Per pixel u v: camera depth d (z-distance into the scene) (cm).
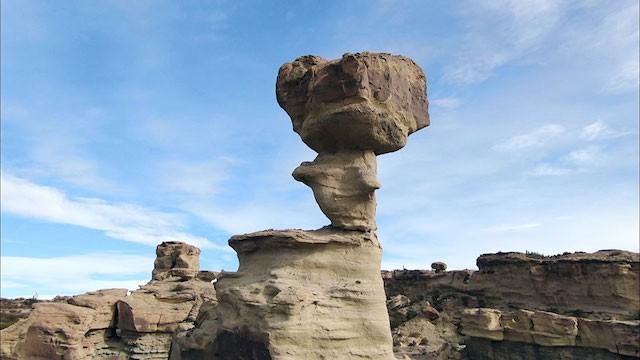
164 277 5141
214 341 2256
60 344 3238
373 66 2169
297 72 2408
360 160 2247
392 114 2186
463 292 7069
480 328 4850
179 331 2783
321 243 2122
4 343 3275
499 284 6688
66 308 3397
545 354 4500
